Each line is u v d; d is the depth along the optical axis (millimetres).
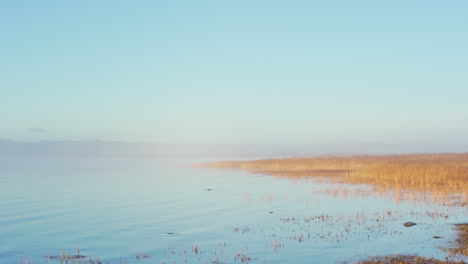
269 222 26906
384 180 52594
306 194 41719
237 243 21094
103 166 154125
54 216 32594
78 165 165500
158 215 31969
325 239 21016
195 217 30297
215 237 22938
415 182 48219
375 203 33281
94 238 23766
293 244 20266
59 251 20719
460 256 16688
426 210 28688
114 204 39656
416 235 21094
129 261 18359
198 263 17594
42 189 57250
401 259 16578
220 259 18125
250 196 42625
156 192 51062
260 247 20000
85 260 18750
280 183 57031
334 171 77000
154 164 177250
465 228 22188
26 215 33281
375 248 18812
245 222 27328
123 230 26016
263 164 105562
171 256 18969
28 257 19578
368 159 100750
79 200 43562
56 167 143875
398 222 24812
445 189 40500
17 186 62469
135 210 35125
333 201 35594
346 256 17641
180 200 41562
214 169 110812
